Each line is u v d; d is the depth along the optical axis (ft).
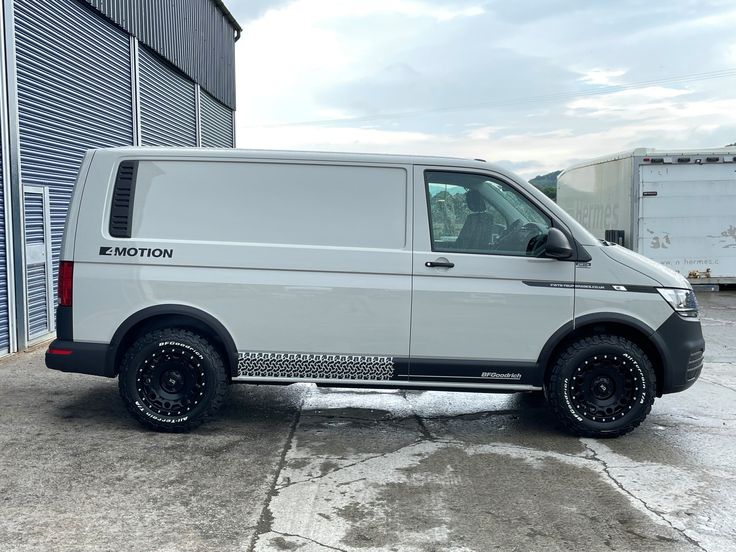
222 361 17.13
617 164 46.57
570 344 17.10
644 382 16.84
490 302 16.63
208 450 15.88
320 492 13.62
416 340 16.72
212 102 59.47
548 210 17.01
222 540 11.51
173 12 45.93
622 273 16.80
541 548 11.50
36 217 26.86
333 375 16.90
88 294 16.63
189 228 16.78
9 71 24.27
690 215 44.39
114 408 19.01
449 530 12.09
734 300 43.98
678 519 12.70
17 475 14.10
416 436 17.40
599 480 14.53
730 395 22.22
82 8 30.99
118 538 11.49
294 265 16.58
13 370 23.02
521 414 19.60
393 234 16.72
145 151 16.97
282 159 16.84
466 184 16.99
